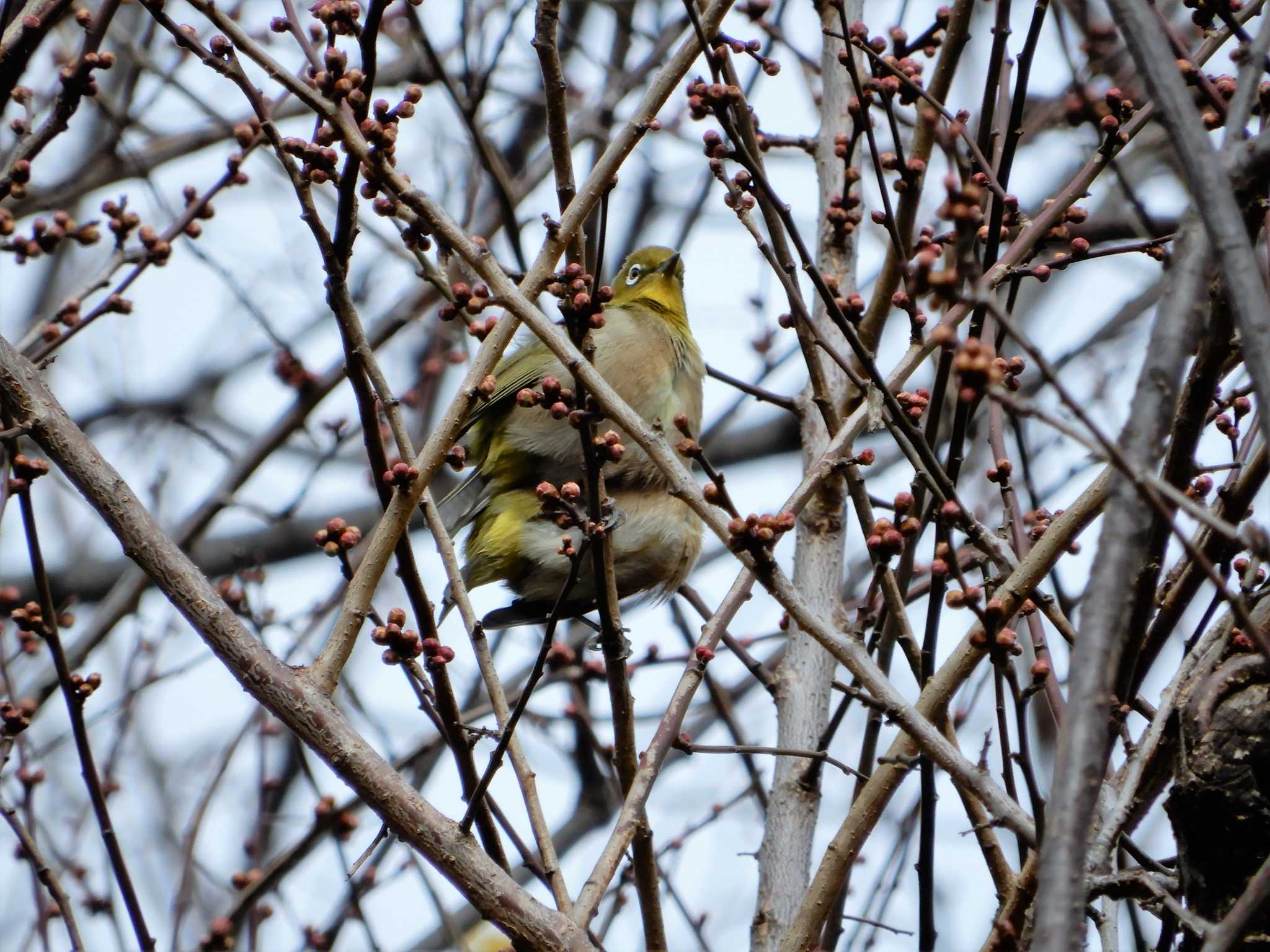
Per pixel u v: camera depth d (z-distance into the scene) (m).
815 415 12.49
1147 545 8.35
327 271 8.71
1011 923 8.06
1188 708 8.12
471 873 8.16
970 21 10.94
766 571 7.70
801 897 10.95
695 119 9.45
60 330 11.93
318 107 8.51
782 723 11.77
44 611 9.59
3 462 10.90
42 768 13.18
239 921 13.47
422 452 8.77
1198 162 6.09
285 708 8.32
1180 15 13.94
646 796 8.95
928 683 8.86
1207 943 6.26
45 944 11.66
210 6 8.41
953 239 8.64
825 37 13.31
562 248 9.02
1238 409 9.10
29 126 11.06
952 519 8.23
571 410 9.22
